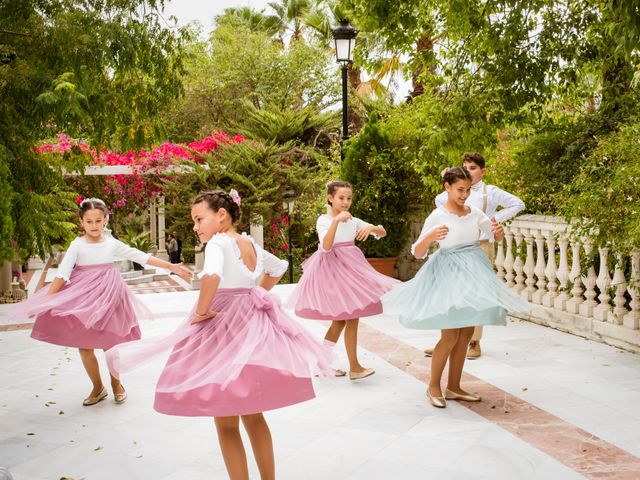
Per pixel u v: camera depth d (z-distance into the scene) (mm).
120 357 3094
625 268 6113
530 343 6102
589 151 7340
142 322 7355
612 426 3947
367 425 4039
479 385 4832
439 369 4387
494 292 4184
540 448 3617
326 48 26766
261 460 2934
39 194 10836
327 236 4855
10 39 9195
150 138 10680
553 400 4449
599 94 8414
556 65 7547
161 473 3406
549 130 8070
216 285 2857
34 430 4086
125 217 21234
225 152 16750
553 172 7910
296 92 27047
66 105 8469
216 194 3092
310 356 3020
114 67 9445
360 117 21969
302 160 18688
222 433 2840
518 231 7266
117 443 3846
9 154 9359
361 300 4879
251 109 23719
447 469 3357
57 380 5230
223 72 26719
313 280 4973
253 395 2701
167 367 2896
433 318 4199
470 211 4461
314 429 3988
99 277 4539
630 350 5762
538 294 7051
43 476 3391
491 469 3346
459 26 7211
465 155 5637
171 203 19359
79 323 4379
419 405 4406
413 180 10164
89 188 17734
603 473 3273
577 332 6410
